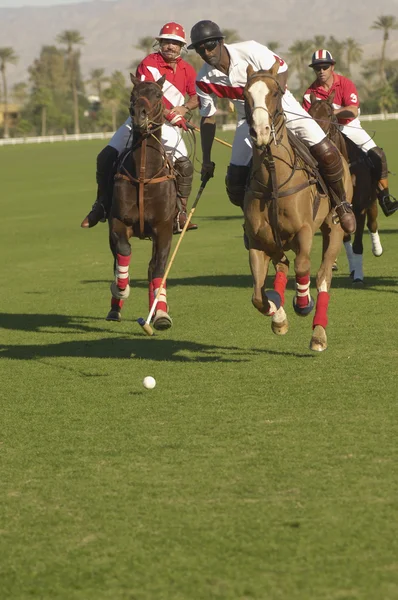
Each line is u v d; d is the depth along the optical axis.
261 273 10.63
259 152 10.09
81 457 8.37
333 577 5.87
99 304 17.20
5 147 121.00
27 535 6.70
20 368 12.18
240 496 7.24
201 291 17.80
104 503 7.23
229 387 10.57
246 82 10.44
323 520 6.71
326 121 13.59
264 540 6.43
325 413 9.35
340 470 7.70
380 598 5.59
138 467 8.02
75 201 41.81
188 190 13.55
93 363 12.27
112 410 9.88
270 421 9.17
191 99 14.02
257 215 10.41
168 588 5.83
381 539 6.36
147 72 13.78
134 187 12.62
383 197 17.81
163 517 6.90
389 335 12.90
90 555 6.32
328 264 11.40
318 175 10.80
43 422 9.56
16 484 7.74
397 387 10.20
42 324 15.41
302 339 12.99
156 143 12.68
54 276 21.25
